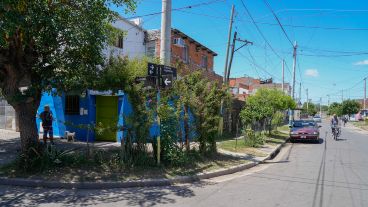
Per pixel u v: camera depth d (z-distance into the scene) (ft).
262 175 37.32
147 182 30.94
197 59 94.73
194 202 25.38
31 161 32.12
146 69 36.70
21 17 26.94
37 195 26.91
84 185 29.50
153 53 76.28
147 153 37.01
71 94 55.98
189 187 30.66
